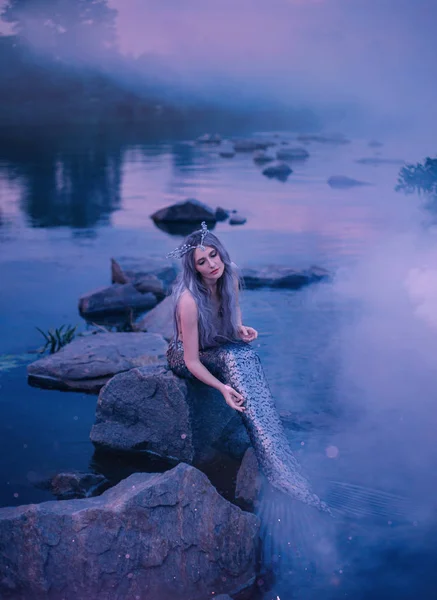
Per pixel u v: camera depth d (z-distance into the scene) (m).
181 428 3.24
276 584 2.26
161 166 16.61
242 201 11.55
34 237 8.70
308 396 3.77
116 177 14.58
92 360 4.18
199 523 2.42
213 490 2.50
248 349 3.21
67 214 10.38
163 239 8.59
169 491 2.45
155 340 4.56
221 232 8.90
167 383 3.25
